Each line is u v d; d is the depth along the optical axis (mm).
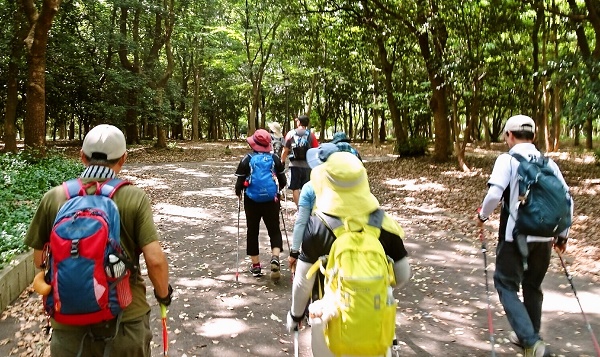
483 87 18734
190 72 42125
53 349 2254
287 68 30516
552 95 23312
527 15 18031
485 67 15852
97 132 2402
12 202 8281
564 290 5301
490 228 8477
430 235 8023
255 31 30766
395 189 12867
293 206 10633
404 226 8727
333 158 2578
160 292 2402
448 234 8094
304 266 2596
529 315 3703
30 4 14461
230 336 4246
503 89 23094
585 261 6258
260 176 5543
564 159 19469
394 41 21719
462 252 6969
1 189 9227
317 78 32250
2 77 19266
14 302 4848
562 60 10930
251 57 33875
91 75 24391
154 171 17375
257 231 5746
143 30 30875
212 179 15328
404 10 16031
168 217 9469
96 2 24797
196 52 35781
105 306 2096
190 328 4406
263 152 5707
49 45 21391
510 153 3631
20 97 25047
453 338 4199
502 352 3943
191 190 13016
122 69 26562
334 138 5395
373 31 19141
